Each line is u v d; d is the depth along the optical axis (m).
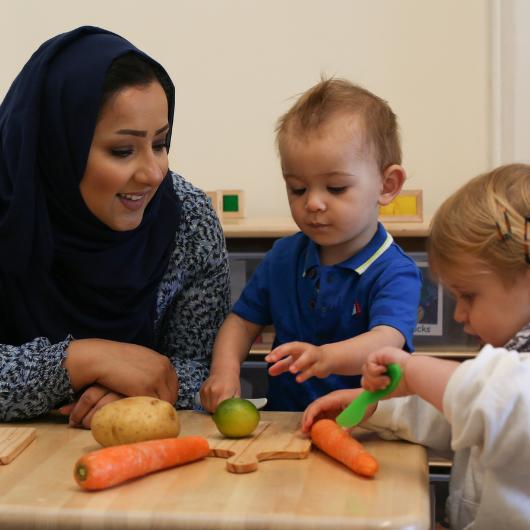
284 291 1.46
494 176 1.11
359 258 1.39
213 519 0.81
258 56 2.94
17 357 1.28
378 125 1.38
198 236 1.52
